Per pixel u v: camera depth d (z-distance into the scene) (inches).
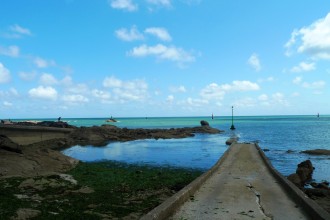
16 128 1729.8
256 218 415.2
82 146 2095.2
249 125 5349.4
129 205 587.8
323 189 787.4
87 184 784.9
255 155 1189.1
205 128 3508.9
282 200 518.6
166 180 891.4
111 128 2940.5
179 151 1764.3
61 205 545.3
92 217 475.8
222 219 411.8
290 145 2134.6
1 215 427.2
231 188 623.5
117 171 1041.5
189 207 474.6
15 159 981.8
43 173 908.6
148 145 2144.4
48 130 2100.1
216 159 1433.3
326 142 2327.8
